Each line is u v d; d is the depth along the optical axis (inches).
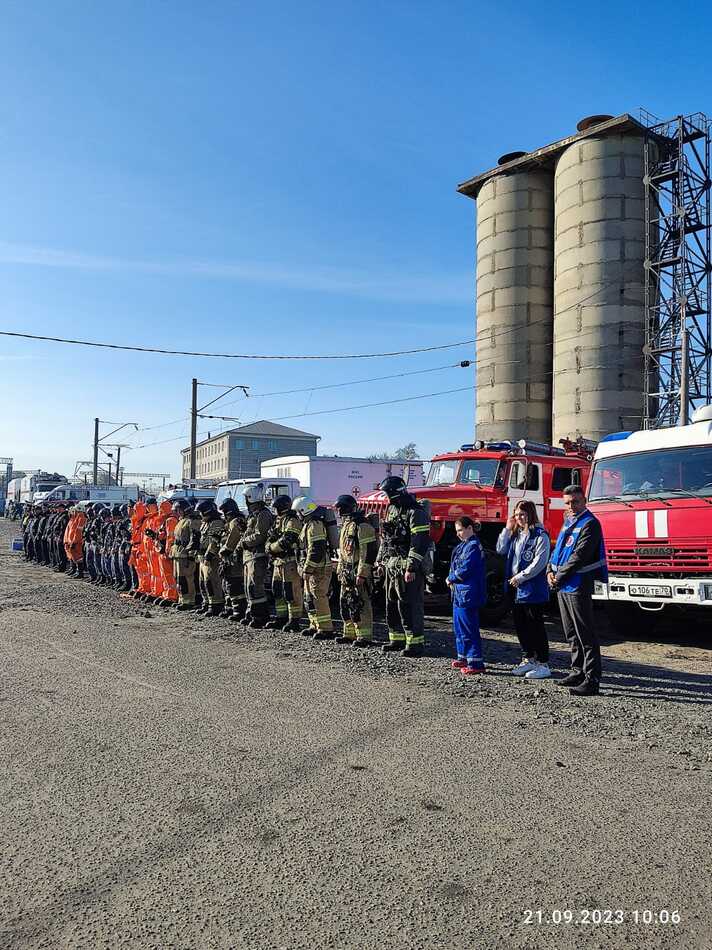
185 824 154.3
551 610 513.0
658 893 126.3
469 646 297.3
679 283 1245.1
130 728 219.9
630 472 395.9
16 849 144.4
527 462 480.4
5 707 243.1
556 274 1338.6
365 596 358.6
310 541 374.3
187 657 325.1
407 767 186.9
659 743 206.1
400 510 343.6
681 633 426.0
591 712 238.1
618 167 1270.9
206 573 456.4
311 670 299.3
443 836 147.9
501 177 1417.3
